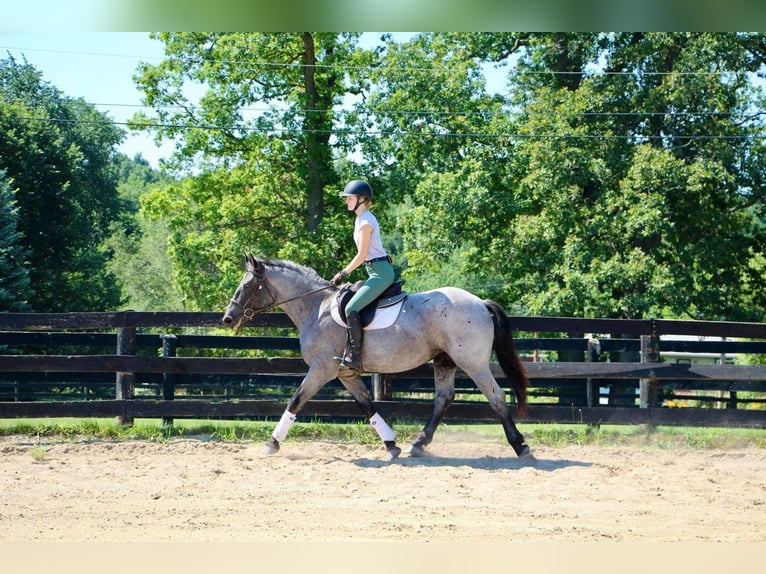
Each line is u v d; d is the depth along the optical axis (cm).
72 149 3584
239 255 2414
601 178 2169
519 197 2327
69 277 3547
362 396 830
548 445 916
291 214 2606
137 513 560
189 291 2572
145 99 2612
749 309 2341
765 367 930
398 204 2522
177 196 2716
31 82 4309
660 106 2216
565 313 2125
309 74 2506
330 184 2608
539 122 2298
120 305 3869
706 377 934
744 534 521
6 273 2725
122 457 788
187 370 927
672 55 2295
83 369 912
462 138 2483
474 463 780
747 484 694
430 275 4681
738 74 2219
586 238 2169
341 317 800
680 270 2159
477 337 792
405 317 796
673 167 2067
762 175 2233
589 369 937
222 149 2667
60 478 680
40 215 3441
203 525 529
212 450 834
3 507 573
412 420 984
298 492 637
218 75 2514
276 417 961
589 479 702
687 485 682
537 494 639
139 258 5025
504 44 2608
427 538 498
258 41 2505
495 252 2289
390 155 2550
